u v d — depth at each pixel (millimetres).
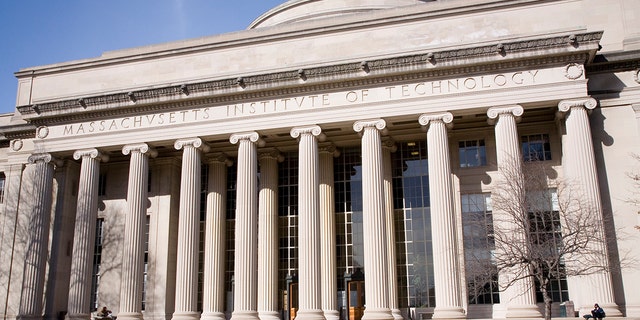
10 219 52656
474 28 47719
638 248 40500
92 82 55500
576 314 39875
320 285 43438
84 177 49188
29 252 49281
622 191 41469
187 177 47000
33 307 48281
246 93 46969
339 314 46719
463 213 46062
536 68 42531
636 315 39125
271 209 49844
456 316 39438
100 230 54344
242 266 44688
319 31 50938
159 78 53844
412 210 48250
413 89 44188
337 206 50125
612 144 42375
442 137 42812
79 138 50156
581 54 41844
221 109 47656
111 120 49875
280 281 49531
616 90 43219
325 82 45344
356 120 44625
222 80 46719
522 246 34094
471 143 47656
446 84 43688
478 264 37625
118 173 54906
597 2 46750
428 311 45719
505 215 37938
